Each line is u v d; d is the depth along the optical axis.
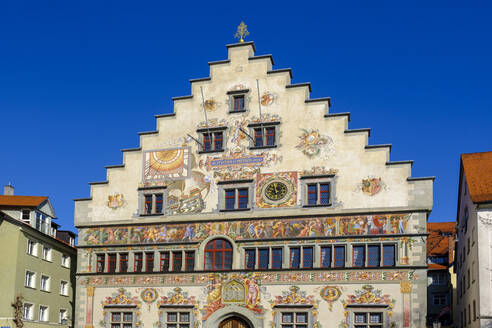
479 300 39.28
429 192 43.25
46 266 52.78
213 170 47.81
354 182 44.78
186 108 49.72
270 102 48.03
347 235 43.84
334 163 45.47
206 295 45.50
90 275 48.25
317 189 45.34
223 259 46.00
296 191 45.62
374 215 43.84
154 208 48.47
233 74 49.41
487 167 44.03
